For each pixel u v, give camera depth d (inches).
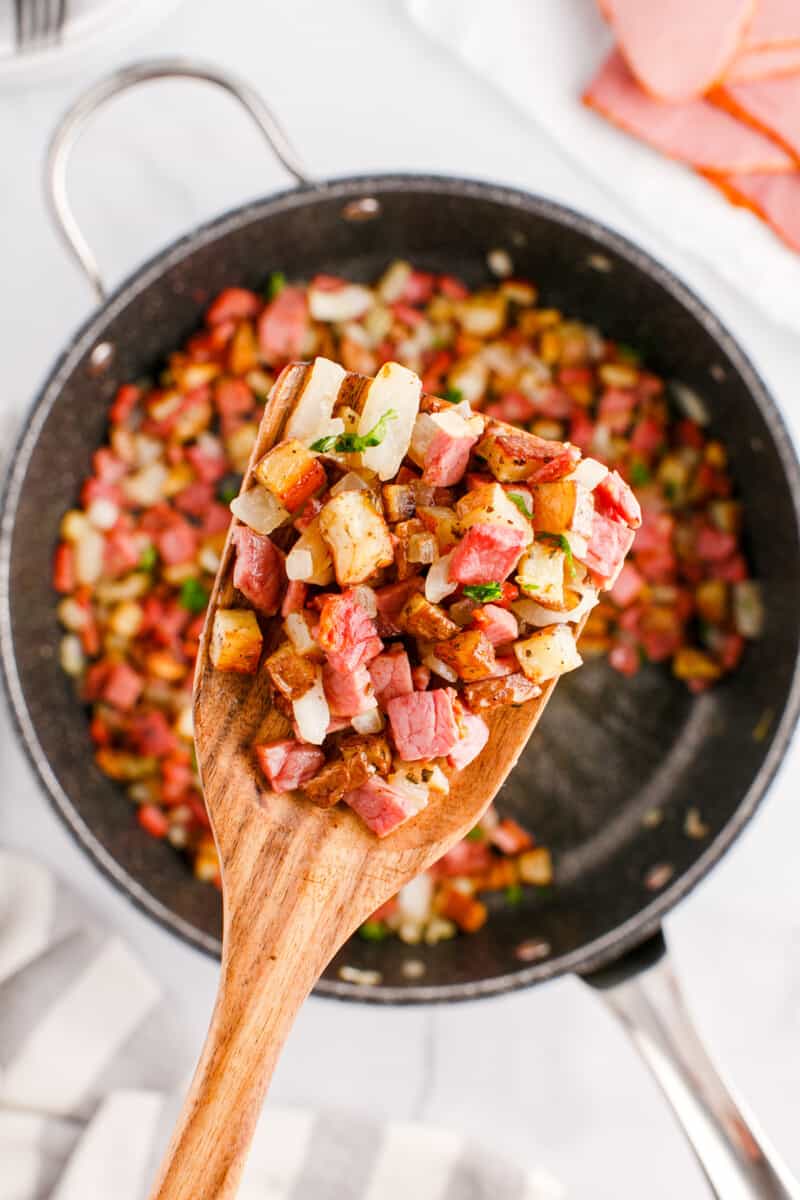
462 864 22.0
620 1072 21.9
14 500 20.3
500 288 22.1
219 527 21.8
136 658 21.8
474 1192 21.0
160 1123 21.1
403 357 22.0
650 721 22.0
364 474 15.1
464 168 22.1
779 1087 21.7
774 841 21.8
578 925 21.7
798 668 19.9
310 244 21.4
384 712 15.1
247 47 22.1
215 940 20.0
